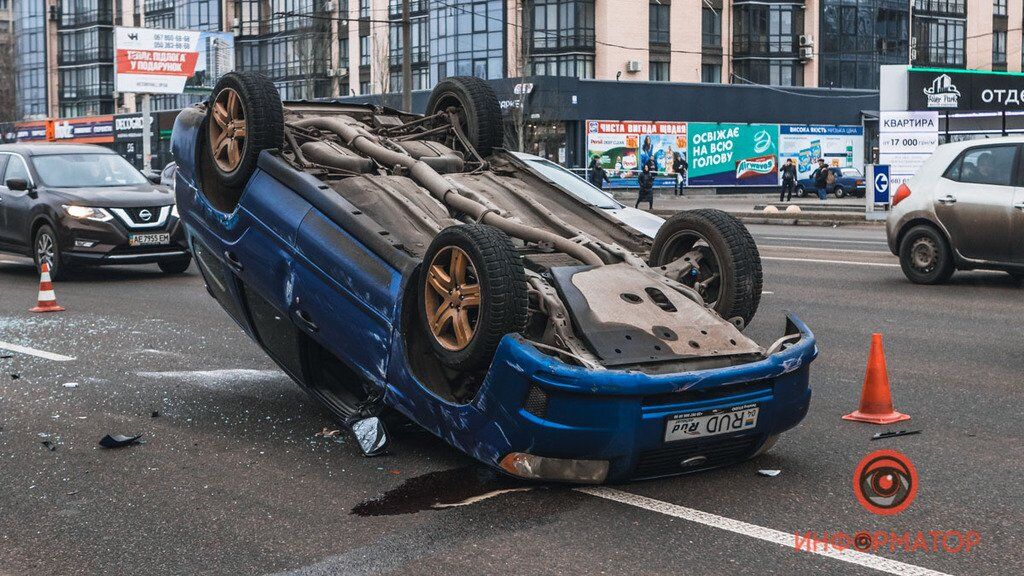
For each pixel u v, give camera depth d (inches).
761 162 2255.2
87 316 439.2
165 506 200.8
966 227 503.5
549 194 284.7
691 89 2170.3
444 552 175.2
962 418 265.0
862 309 446.3
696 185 2194.9
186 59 2137.1
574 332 205.0
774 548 176.1
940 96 1553.9
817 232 952.9
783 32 2437.3
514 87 1971.0
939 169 521.7
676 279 236.8
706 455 207.3
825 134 2326.5
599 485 208.5
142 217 569.0
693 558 171.8
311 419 266.1
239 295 279.1
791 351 209.0
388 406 236.8
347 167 259.9
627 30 2269.9
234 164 270.4
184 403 283.9
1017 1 2797.7
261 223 256.2
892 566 168.4
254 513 195.9
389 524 188.9
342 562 171.8
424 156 281.7
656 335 204.7
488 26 2274.9
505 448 199.2
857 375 317.7
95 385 306.5
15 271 618.2
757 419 206.1
